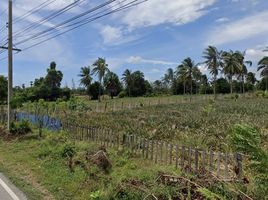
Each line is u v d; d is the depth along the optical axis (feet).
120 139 46.93
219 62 254.68
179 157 37.73
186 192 25.80
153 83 440.04
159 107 145.59
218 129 61.11
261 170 21.40
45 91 255.91
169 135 58.08
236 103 163.53
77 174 35.29
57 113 107.45
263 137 49.70
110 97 344.08
